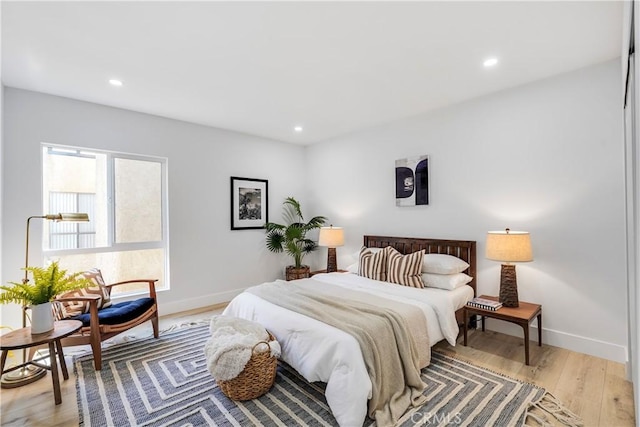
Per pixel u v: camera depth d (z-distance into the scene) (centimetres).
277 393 207
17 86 283
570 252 264
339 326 200
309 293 271
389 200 406
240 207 449
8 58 234
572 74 261
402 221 392
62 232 319
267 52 229
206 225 413
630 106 180
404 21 193
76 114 317
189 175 398
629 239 203
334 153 483
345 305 237
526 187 288
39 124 297
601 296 250
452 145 341
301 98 320
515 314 248
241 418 182
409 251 375
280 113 366
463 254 328
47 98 302
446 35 208
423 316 239
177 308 384
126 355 265
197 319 358
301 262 523
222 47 222
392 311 223
